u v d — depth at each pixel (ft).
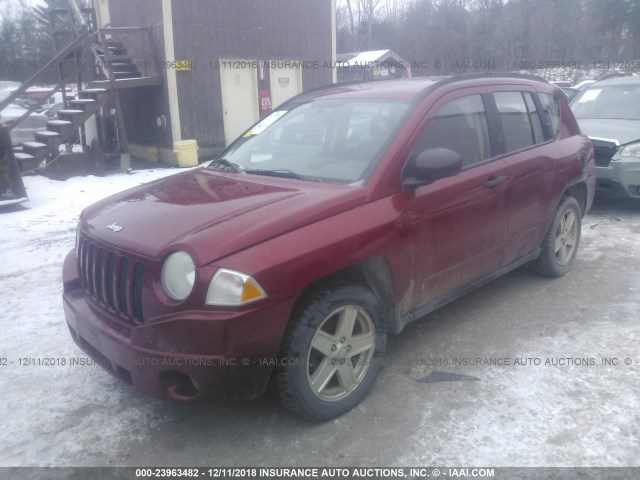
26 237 22.29
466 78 13.66
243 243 8.96
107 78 39.60
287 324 9.42
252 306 8.75
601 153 23.26
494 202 13.20
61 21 52.16
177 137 40.09
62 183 32.89
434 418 10.32
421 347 12.98
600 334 13.38
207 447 9.72
